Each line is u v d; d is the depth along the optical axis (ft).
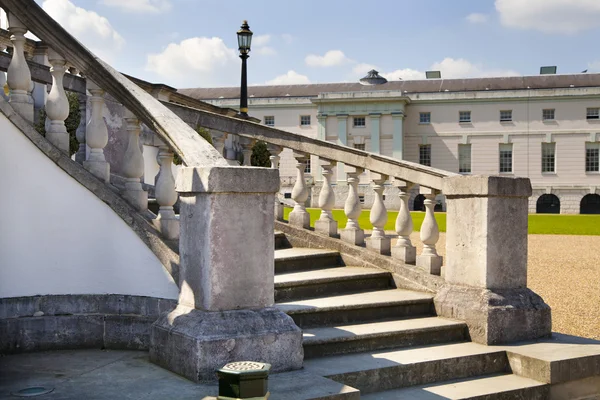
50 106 17.67
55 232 17.56
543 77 201.87
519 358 17.62
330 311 18.78
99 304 17.43
